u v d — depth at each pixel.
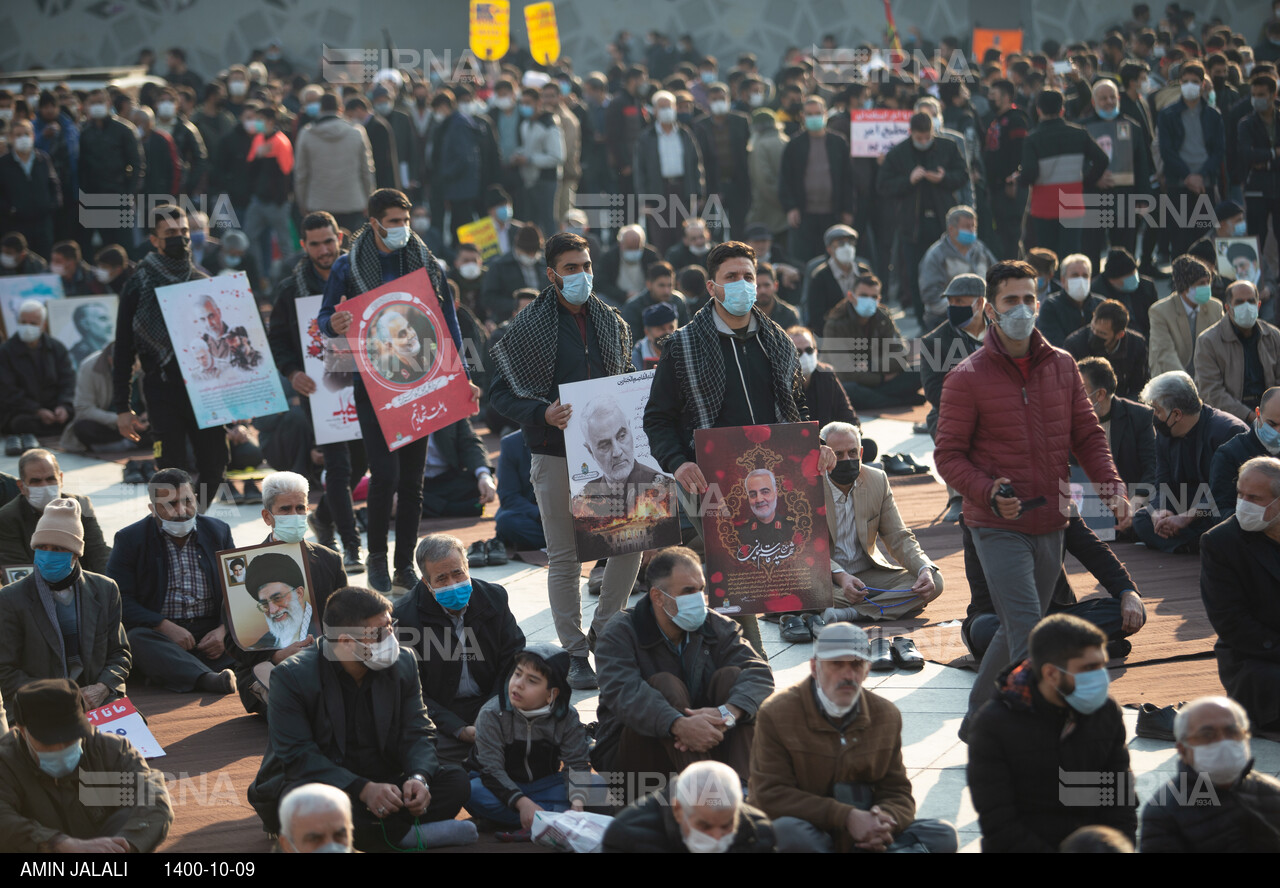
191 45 38.50
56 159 25.73
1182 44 29.91
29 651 9.12
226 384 12.91
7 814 7.07
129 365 13.10
